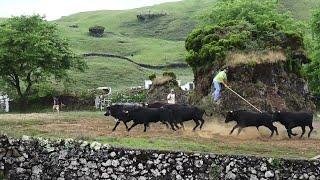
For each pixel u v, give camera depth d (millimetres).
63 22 130125
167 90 40531
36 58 52719
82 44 98938
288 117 23422
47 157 15414
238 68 29844
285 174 15094
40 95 51875
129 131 23078
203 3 139875
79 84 67688
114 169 15203
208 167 15102
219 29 33688
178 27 119500
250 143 20891
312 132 25344
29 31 55062
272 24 33781
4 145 15453
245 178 15070
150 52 96000
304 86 32719
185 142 19859
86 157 15305
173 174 15109
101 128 24016
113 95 51250
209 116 28516
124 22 125750
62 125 24594
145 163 15172
